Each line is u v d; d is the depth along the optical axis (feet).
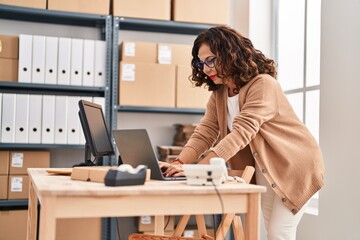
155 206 4.40
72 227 9.67
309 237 8.71
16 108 9.67
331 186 8.04
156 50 10.52
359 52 7.46
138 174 4.54
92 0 10.22
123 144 5.65
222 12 10.91
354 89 7.55
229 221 6.18
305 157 6.16
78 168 5.03
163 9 10.62
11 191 9.69
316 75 9.87
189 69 10.57
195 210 4.52
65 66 10.02
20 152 9.77
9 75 9.86
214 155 5.77
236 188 4.58
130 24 10.91
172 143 11.74
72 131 9.95
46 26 11.08
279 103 6.26
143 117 11.61
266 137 6.16
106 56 10.28
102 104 10.19
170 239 6.11
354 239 7.44
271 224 6.19
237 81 6.42
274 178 6.10
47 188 4.11
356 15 7.57
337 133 7.93
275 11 11.42
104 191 4.13
